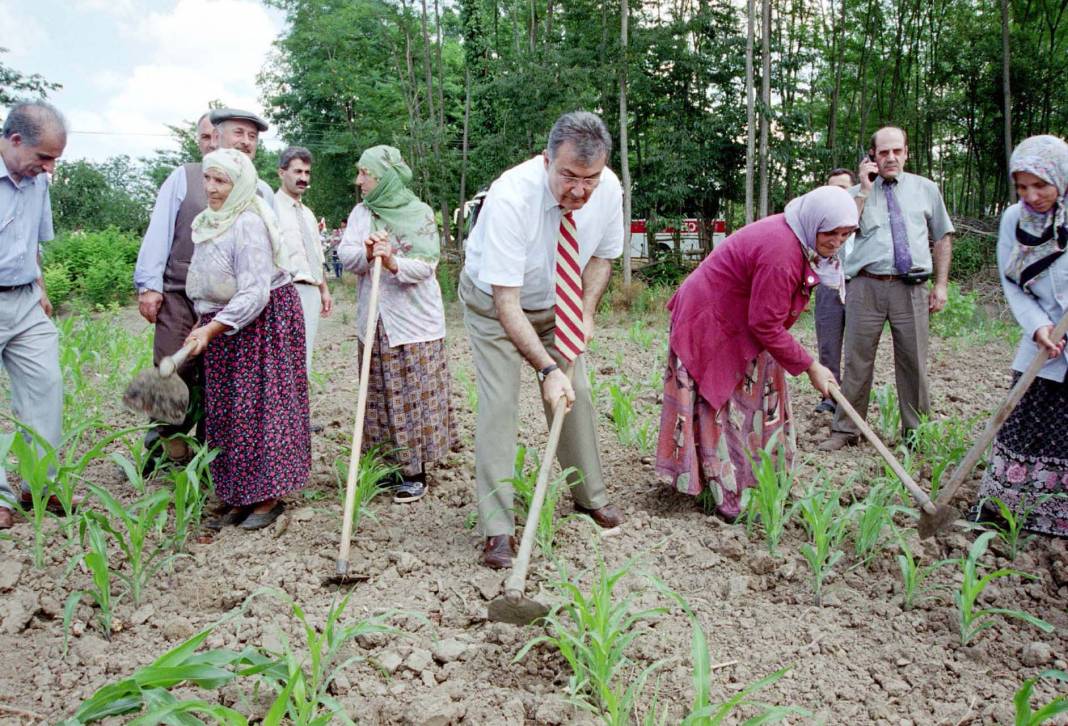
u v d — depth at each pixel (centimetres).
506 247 327
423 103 2744
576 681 261
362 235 433
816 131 2466
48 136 382
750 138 1798
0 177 382
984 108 2272
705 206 2159
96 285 1878
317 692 257
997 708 260
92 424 389
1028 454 382
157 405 346
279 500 407
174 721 209
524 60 1928
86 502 420
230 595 325
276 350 385
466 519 406
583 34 1931
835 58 2325
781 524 363
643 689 270
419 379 428
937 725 255
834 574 353
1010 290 381
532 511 292
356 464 358
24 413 415
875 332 519
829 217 350
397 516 413
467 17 2530
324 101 3306
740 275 374
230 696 259
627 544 375
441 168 2248
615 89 1988
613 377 764
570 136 308
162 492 336
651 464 495
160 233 447
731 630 308
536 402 646
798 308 381
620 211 378
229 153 373
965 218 2119
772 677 228
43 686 265
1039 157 353
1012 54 2127
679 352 390
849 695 268
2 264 387
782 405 408
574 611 290
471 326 360
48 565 347
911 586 323
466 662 283
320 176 3372
